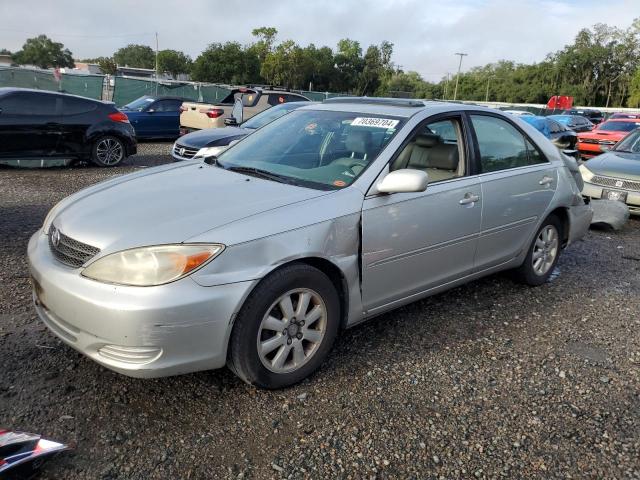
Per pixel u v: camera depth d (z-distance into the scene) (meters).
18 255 5.13
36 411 2.79
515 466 2.63
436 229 3.74
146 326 2.57
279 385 3.08
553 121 17.84
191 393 3.05
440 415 2.99
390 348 3.71
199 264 2.66
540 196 4.66
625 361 3.74
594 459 2.71
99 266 2.68
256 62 75.25
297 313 3.07
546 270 5.05
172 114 17.00
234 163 3.93
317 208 3.12
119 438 2.65
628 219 8.31
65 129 10.51
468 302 4.62
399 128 3.70
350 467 2.56
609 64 86.81
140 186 3.43
